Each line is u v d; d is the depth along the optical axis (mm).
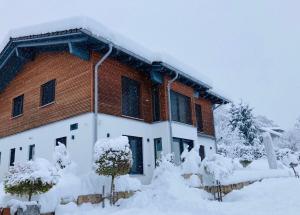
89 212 9383
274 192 12094
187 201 9734
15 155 17000
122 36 13680
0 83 19062
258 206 9578
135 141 14820
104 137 12836
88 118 12742
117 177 11289
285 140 50438
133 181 11805
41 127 15320
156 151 15555
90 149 12289
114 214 8906
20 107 17797
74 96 13711
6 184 8422
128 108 14906
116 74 14320
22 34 14969
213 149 21828
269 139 20875
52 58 15641
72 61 14320
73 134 13242
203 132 20891
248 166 21562
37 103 16031
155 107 16297
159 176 12156
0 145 18609
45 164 8828
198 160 13688
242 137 41969
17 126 17312
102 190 10586
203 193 12078
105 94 13414
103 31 12609
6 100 19016
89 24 12125
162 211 9375
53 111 14711
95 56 13492
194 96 19094
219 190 12477
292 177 18406
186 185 11859
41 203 8773
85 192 10148
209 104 22703
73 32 12266
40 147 15078
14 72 18375
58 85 14805
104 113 13109
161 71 15773
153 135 15734
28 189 8336
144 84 16094
